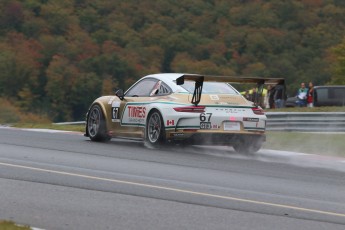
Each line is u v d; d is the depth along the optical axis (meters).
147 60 90.62
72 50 90.94
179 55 90.69
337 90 60.19
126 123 23.31
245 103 22.06
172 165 18.08
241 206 12.70
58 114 85.81
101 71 88.19
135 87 23.62
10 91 87.62
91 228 10.63
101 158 18.95
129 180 15.16
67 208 12.05
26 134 26.22
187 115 21.30
